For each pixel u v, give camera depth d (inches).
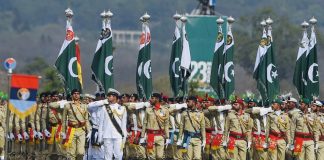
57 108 2388.0
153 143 2373.3
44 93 2439.7
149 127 2375.7
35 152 2469.2
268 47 2546.8
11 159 2508.6
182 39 2536.9
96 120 2231.8
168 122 2384.4
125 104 2396.7
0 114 2460.6
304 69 2645.2
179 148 2386.8
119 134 2218.3
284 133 2421.3
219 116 2399.1
